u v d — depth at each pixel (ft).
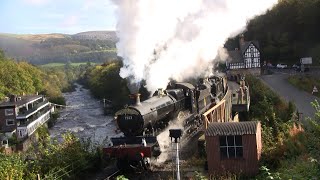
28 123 168.96
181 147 59.21
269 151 49.88
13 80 247.09
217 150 47.83
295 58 202.39
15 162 47.06
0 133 162.09
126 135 53.06
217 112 66.44
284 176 37.81
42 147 54.49
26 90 255.09
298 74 153.58
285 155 48.24
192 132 63.77
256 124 48.39
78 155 51.29
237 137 47.34
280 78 151.64
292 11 209.77
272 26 217.97
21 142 156.46
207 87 72.74
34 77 277.44
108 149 50.70
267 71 186.60
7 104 178.91
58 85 374.43
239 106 86.12
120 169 51.85
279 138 53.01
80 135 150.20
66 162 49.60
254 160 46.80
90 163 53.11
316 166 36.70
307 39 201.67
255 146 46.73
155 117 54.54
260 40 220.23
